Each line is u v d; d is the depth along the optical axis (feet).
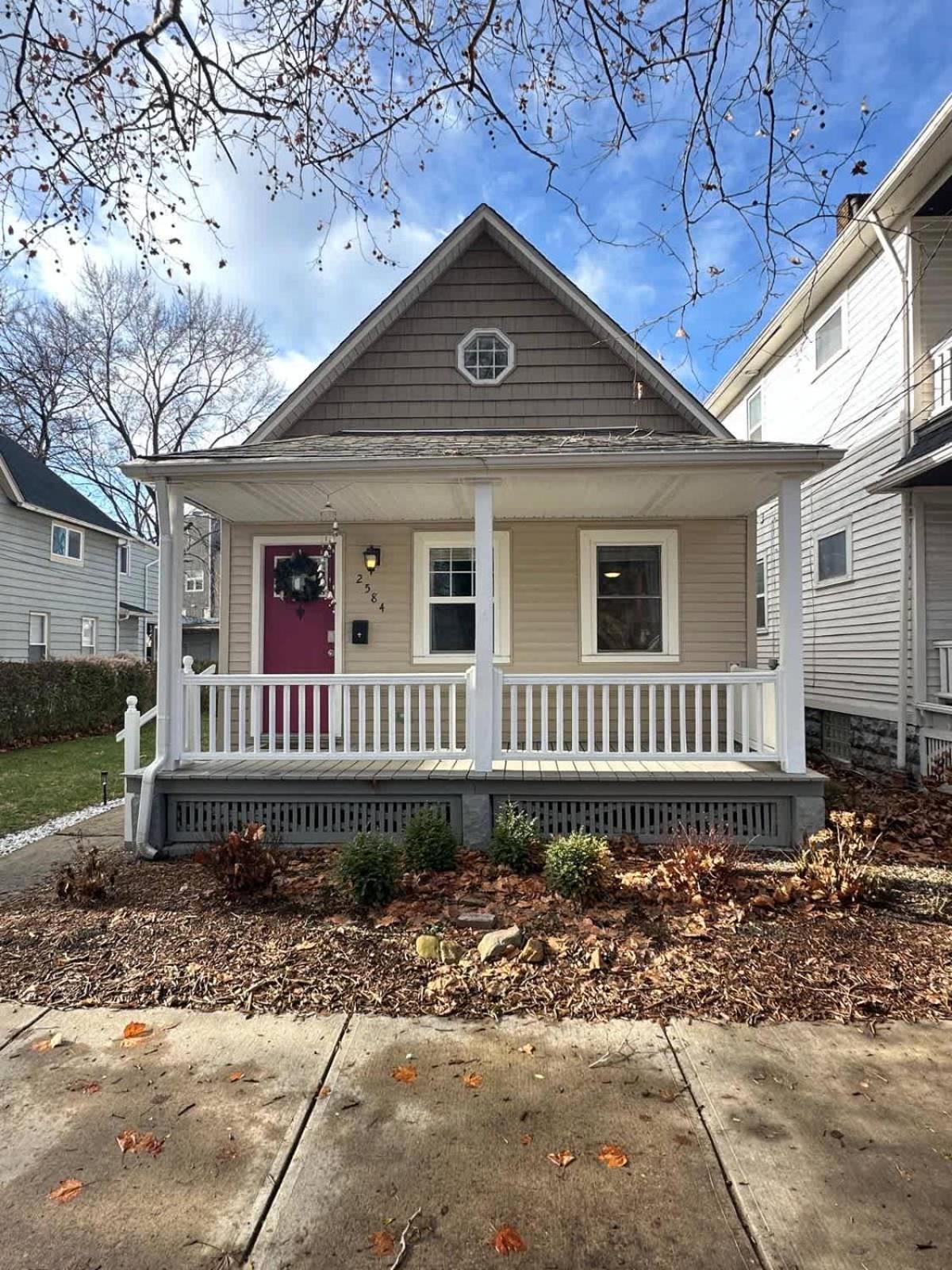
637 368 23.02
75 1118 8.24
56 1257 6.33
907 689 28.25
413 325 27.58
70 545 60.70
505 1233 6.53
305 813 19.63
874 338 30.81
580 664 25.85
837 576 34.30
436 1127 8.04
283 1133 7.95
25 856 19.22
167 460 19.08
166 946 12.73
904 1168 7.33
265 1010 10.69
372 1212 6.81
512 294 27.53
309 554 26.53
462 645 26.30
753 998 10.85
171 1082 8.96
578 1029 10.10
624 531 25.95
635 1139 7.80
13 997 11.14
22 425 80.53
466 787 19.21
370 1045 9.74
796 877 15.40
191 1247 6.41
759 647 43.91
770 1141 7.76
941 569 27.91
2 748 40.57
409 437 24.48
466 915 13.56
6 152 13.17
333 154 14.03
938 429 26.73
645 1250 6.34
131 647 77.10
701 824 19.08
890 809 22.36
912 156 24.85
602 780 18.93
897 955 12.16
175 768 20.01
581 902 14.14
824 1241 6.42
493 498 22.75
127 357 89.97
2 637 51.98
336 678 19.81
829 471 35.04
